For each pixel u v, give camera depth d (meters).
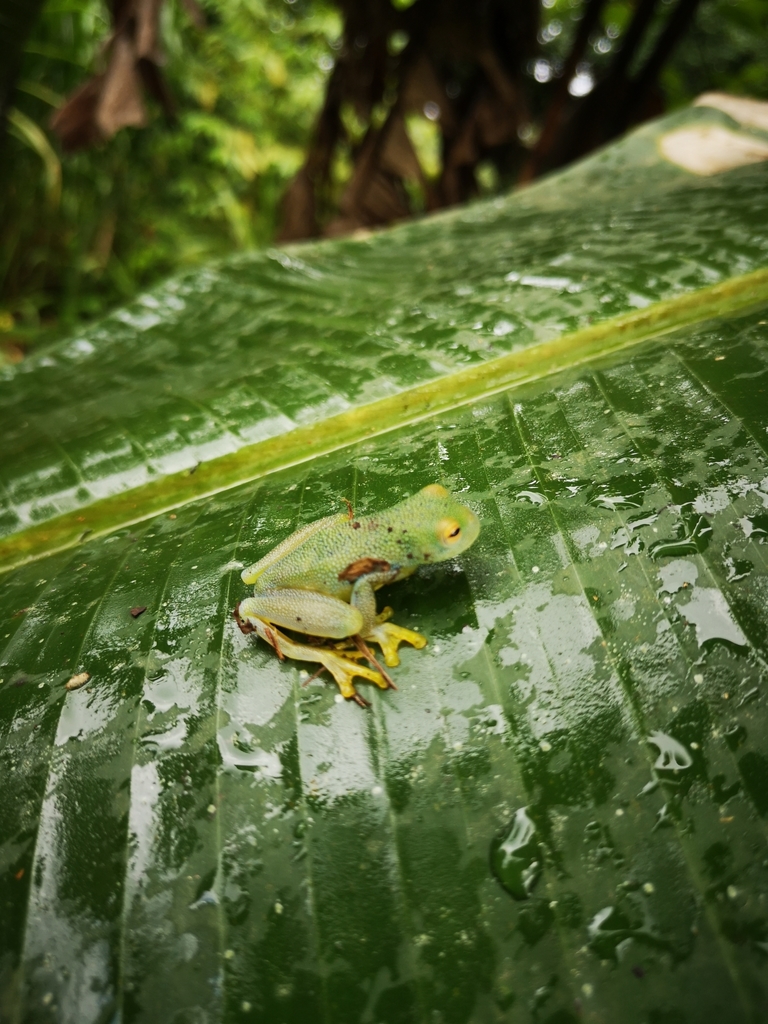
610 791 0.06
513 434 0.10
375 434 0.11
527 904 0.06
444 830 0.06
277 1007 0.06
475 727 0.07
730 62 0.45
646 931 0.05
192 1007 0.06
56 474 0.11
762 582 0.07
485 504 0.09
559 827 0.06
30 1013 0.06
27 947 0.06
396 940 0.06
